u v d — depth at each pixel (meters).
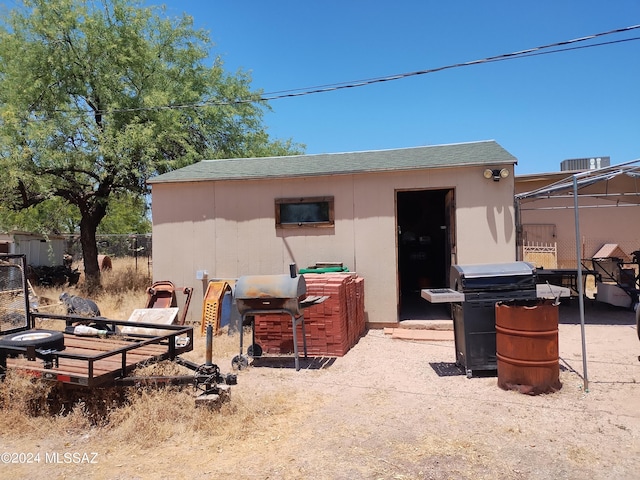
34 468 3.74
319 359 7.09
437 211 14.48
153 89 15.80
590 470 3.50
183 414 4.55
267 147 23.91
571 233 16.02
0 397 4.75
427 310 10.73
